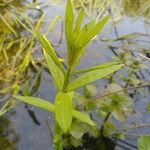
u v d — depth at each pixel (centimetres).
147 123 42
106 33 58
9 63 50
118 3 67
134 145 40
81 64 51
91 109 39
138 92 47
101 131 40
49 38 55
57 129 30
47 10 62
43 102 29
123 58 48
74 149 39
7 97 45
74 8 64
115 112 38
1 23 57
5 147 39
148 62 53
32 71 49
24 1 63
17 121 41
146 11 65
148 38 58
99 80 48
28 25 58
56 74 30
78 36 25
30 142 39
